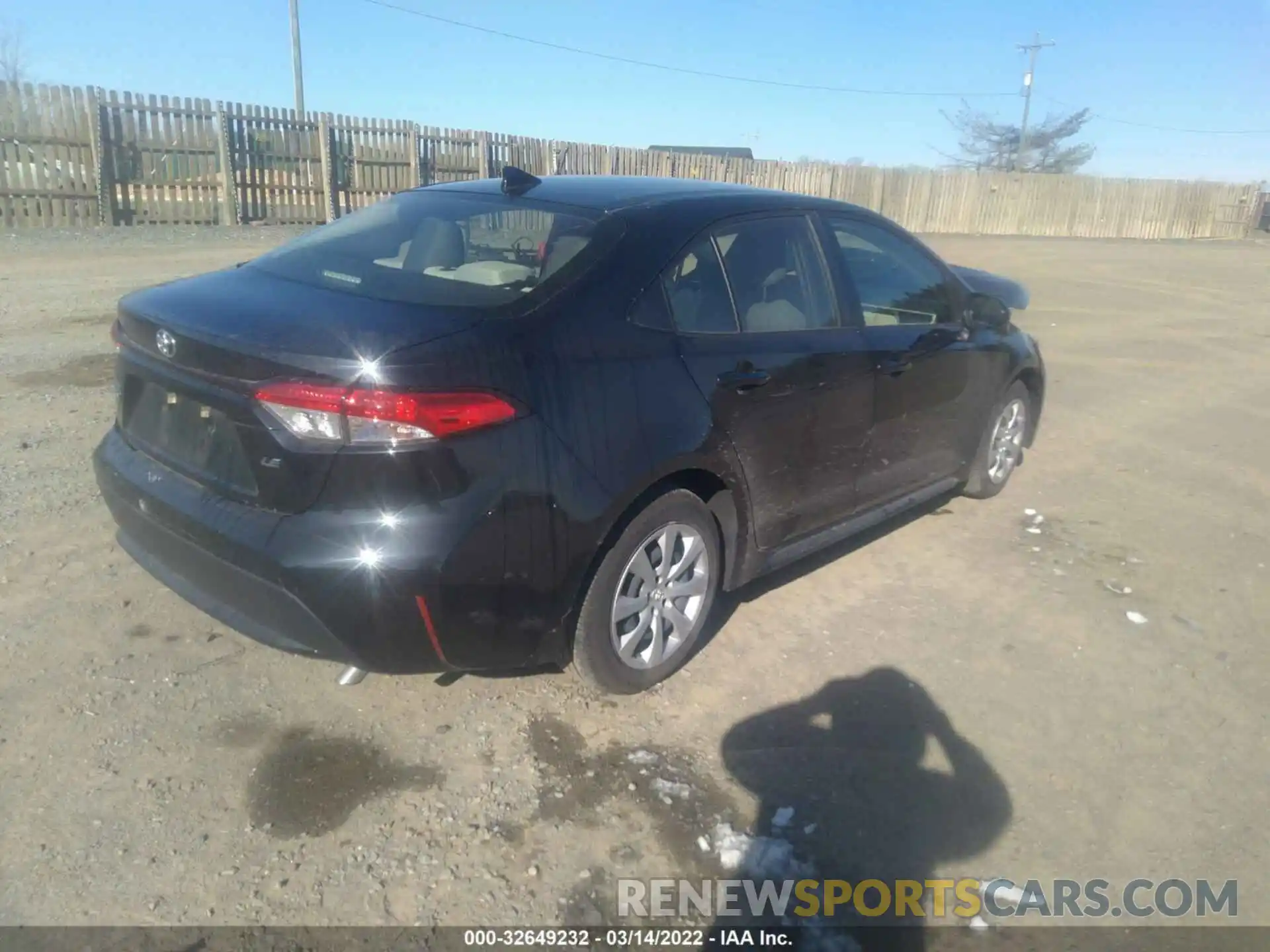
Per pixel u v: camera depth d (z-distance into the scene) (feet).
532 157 72.23
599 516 10.29
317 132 59.11
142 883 8.64
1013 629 14.24
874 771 10.82
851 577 15.62
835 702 12.07
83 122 49.83
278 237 52.21
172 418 10.58
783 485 13.03
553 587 10.14
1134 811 10.50
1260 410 28.04
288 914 8.44
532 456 9.77
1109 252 86.48
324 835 9.34
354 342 9.30
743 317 12.48
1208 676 13.25
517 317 10.21
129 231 50.44
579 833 9.60
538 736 10.99
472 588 9.55
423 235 12.21
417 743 10.74
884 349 14.43
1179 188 119.75
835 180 95.35
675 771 10.56
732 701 11.94
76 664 11.66
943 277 16.58
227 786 9.89
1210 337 40.60
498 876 9.01
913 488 16.33
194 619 12.80
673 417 11.08
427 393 9.16
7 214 48.24
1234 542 17.89
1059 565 16.55
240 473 9.80
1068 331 40.19
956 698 12.35
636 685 11.78
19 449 18.03
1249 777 11.18
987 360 17.35
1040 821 10.25
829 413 13.48
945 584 15.56
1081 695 12.62
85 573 13.71
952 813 10.26
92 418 20.01
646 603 11.57
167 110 52.75
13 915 8.21
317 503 9.33
